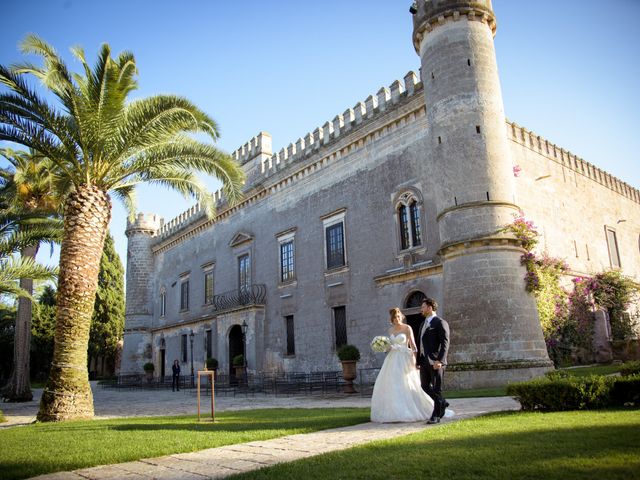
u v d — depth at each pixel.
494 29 20.67
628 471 4.16
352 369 20.88
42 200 23.77
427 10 20.38
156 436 8.31
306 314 27.19
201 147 17.80
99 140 15.53
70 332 14.80
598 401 8.04
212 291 37.03
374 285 23.39
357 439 6.84
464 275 17.62
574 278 22.75
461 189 18.36
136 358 45.16
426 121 21.98
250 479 4.80
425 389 7.95
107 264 56.31
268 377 28.38
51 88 14.82
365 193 24.64
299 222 28.73
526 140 23.08
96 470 5.93
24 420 15.64
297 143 29.70
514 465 4.62
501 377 16.03
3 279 16.98
